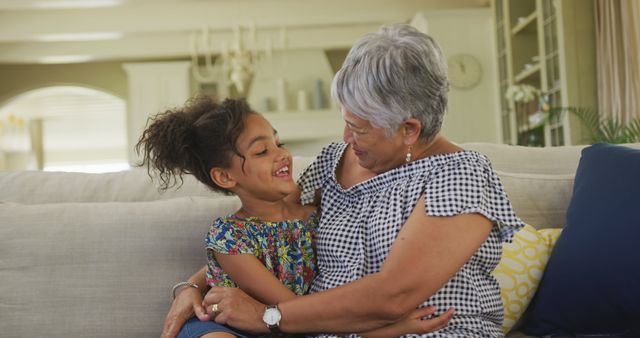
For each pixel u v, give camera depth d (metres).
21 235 1.71
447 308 1.33
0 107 10.32
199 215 1.76
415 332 1.30
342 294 1.28
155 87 9.75
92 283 1.69
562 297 1.68
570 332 1.68
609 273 1.60
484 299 1.38
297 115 9.65
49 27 8.25
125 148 17.88
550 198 1.99
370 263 1.38
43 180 1.97
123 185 1.97
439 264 1.27
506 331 1.73
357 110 1.34
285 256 1.49
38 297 1.68
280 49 9.56
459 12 7.56
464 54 7.58
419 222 1.30
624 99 4.80
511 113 6.59
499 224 1.39
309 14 8.24
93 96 12.45
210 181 1.54
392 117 1.33
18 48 9.33
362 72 1.33
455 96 7.57
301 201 1.58
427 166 1.37
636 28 4.68
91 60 10.00
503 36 6.84
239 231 1.47
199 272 1.58
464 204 1.30
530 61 6.51
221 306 1.37
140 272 1.71
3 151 14.33
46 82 10.22
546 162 2.12
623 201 1.66
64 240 1.71
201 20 8.25
